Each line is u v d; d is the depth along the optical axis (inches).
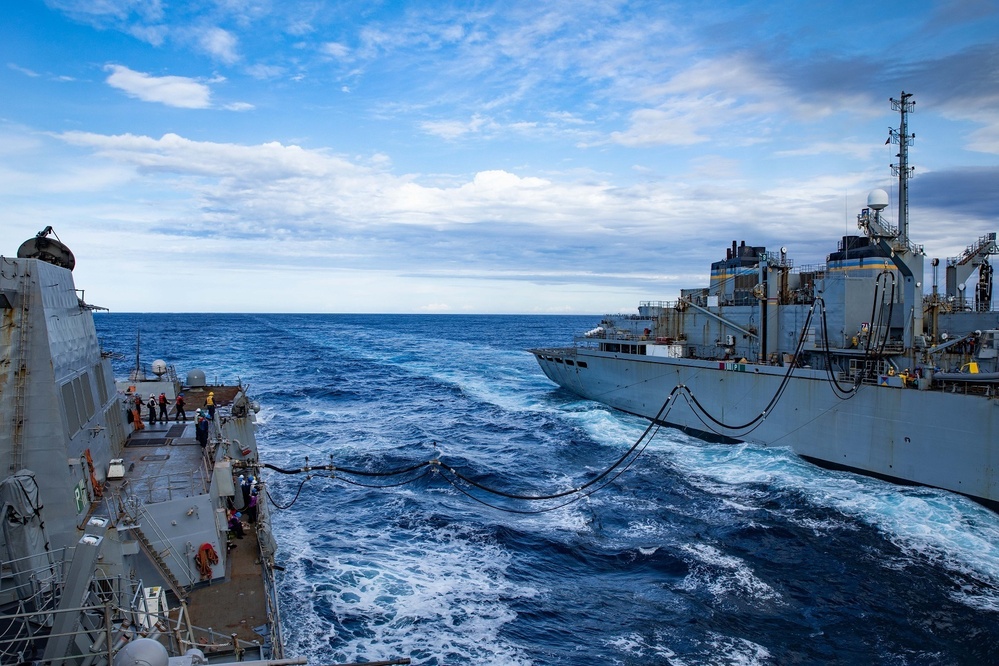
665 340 2178.9
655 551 1129.4
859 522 1242.6
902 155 1558.8
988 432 1251.2
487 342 6865.2
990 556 1097.4
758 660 815.7
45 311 672.4
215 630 669.3
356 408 2549.2
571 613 926.4
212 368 4005.9
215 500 838.5
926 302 1668.3
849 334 1622.8
